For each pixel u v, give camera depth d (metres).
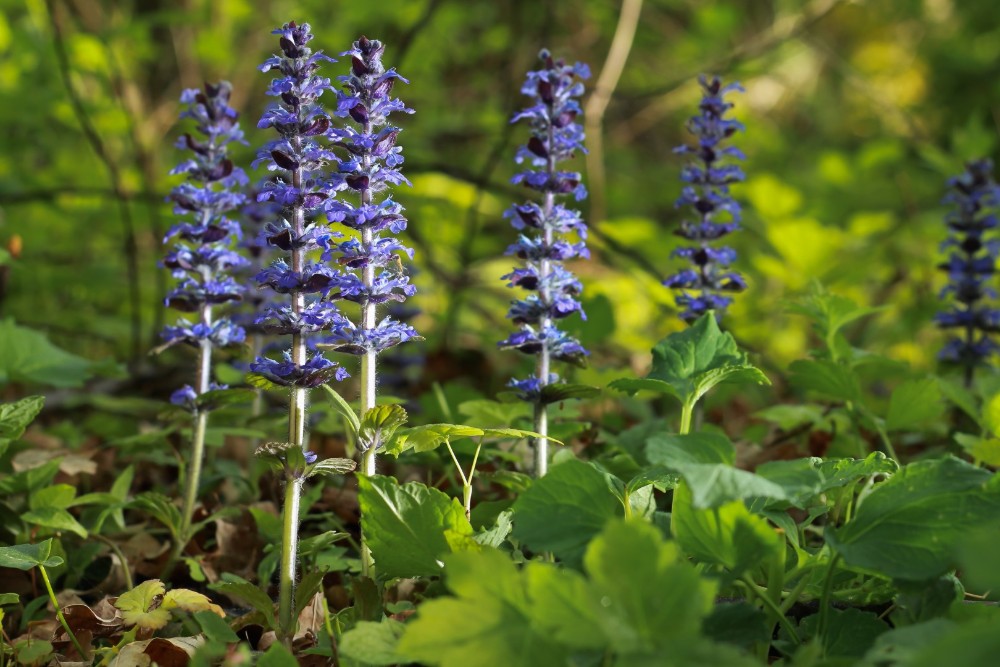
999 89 3.99
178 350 1.89
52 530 1.28
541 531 1.10
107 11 2.92
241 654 1.06
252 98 3.16
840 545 1.09
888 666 1.05
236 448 1.52
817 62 4.26
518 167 2.91
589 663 1.05
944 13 4.43
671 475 1.12
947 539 1.08
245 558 1.29
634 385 1.17
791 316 2.25
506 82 2.95
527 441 1.34
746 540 1.09
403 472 1.42
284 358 1.16
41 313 2.09
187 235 1.25
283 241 1.15
